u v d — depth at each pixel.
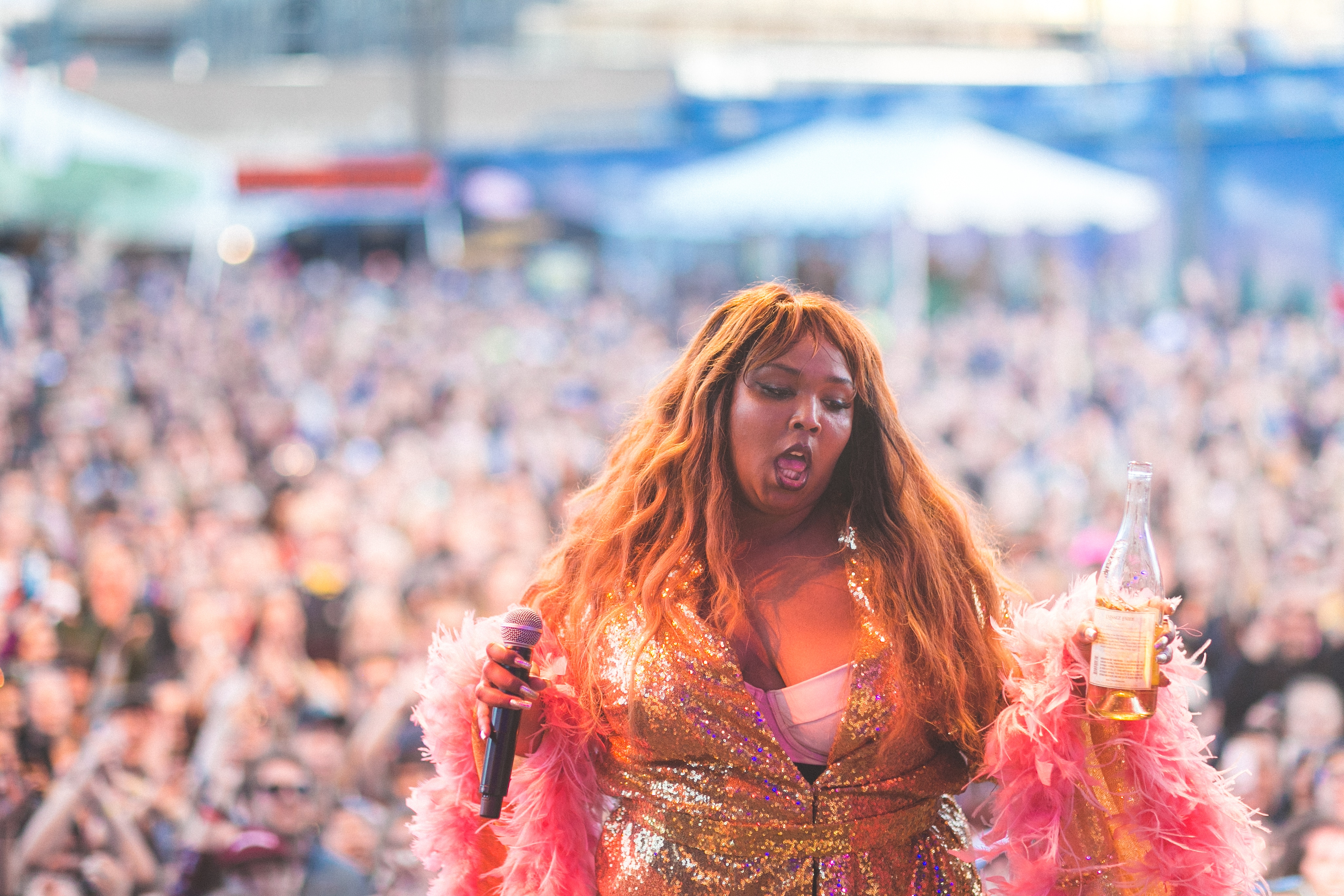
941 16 25.62
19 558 5.97
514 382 13.05
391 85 24.81
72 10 29.27
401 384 12.13
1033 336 14.45
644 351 15.29
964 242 20.44
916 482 1.78
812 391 1.66
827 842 1.54
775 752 1.55
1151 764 1.59
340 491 7.80
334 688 5.04
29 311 17.14
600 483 1.88
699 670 1.57
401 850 3.79
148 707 4.53
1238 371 11.01
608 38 28.17
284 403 11.49
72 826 3.98
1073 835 1.62
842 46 26.42
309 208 23.73
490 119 25.77
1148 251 18.27
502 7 28.14
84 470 9.02
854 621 1.65
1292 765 4.00
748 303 1.74
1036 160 13.32
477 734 1.71
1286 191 17.02
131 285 22.19
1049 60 24.55
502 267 26.84
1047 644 1.64
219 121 24.62
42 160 14.52
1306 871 3.47
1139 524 1.77
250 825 3.89
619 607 1.68
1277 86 16.80
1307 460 9.02
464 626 1.79
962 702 1.61
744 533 1.74
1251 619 5.25
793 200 13.32
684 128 24.47
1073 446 8.73
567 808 1.71
